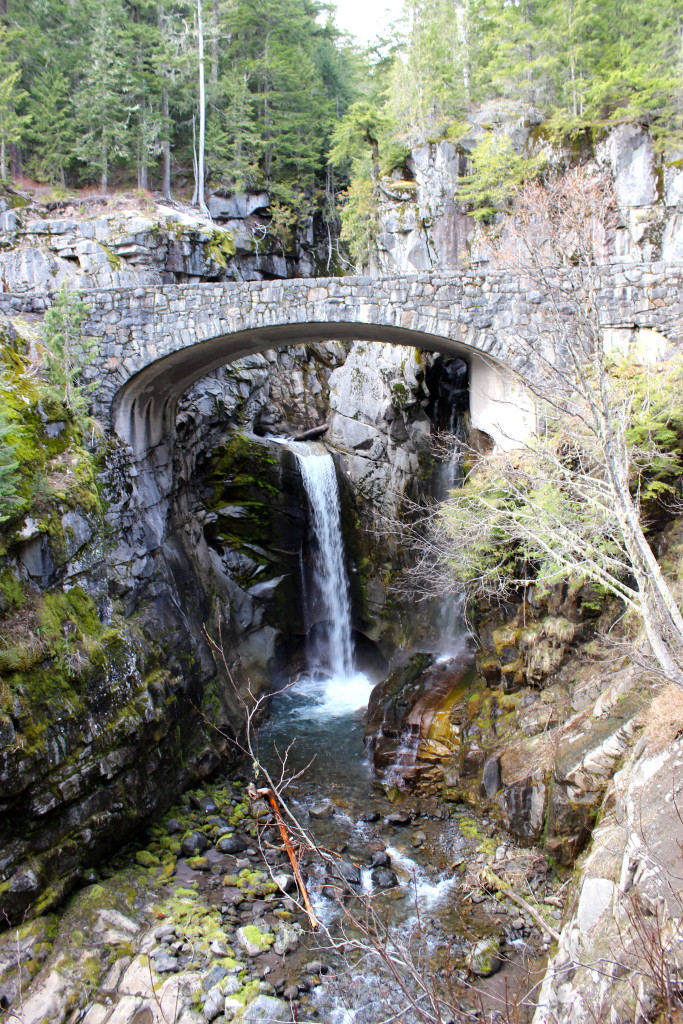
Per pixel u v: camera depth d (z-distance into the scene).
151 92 28.41
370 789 13.95
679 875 5.84
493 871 10.66
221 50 31.39
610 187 19.05
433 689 15.97
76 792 10.15
